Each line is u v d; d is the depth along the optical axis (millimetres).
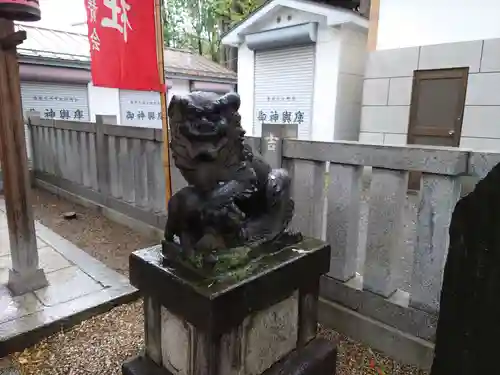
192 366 1745
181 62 11172
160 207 4336
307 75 7855
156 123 9953
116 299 2920
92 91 8469
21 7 2320
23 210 2854
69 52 8188
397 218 2369
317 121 7816
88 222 5062
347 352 2490
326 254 2080
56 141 6262
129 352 2432
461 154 2004
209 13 15227
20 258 2902
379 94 6031
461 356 1785
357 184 2576
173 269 1757
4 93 2639
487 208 1593
